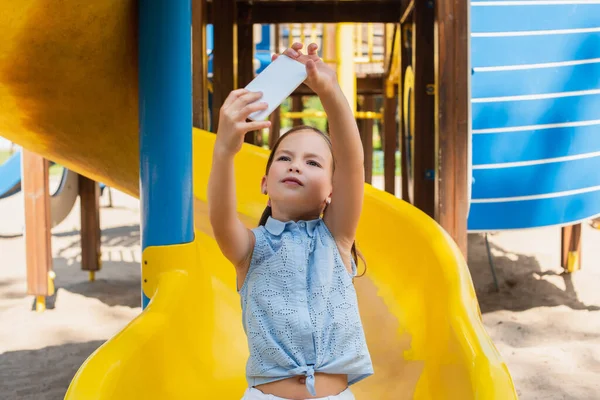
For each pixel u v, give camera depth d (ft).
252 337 5.32
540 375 11.46
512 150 14.07
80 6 5.93
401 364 7.07
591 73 14.20
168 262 7.25
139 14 7.21
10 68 6.63
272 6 18.15
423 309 7.41
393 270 8.36
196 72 12.51
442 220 12.14
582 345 12.85
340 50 25.26
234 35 15.49
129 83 7.62
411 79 16.51
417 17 15.34
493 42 13.83
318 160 5.71
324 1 18.04
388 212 8.63
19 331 14.35
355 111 26.03
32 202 15.85
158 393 5.64
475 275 18.21
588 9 14.01
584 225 25.64
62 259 22.07
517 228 14.30
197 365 6.62
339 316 5.41
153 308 6.20
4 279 19.29
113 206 34.76
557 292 16.52
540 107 14.05
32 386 11.28
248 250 5.51
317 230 5.71
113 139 8.48
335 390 5.29
